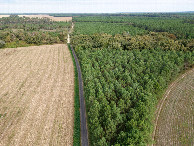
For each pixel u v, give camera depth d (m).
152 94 48.84
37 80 68.88
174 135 40.62
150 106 40.84
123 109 42.75
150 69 63.34
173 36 120.94
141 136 31.70
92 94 45.72
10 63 87.06
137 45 99.00
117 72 60.28
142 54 84.19
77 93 59.12
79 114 48.44
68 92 59.84
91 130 38.62
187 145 37.84
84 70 64.19
